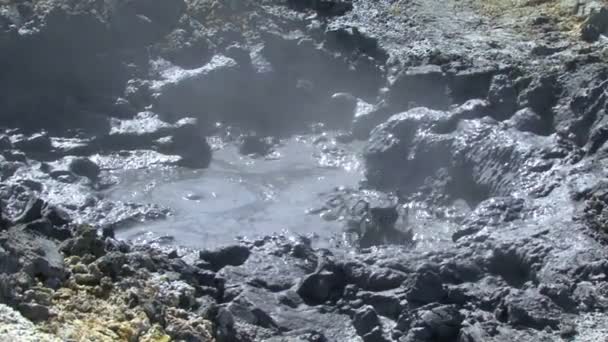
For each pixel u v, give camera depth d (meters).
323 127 18.80
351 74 19.33
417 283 13.00
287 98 19.25
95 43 19.19
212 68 18.89
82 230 12.48
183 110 18.73
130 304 11.51
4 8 19.31
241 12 20.44
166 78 19.02
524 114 16.75
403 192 16.55
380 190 16.72
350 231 15.66
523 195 15.06
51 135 18.00
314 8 20.84
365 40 19.58
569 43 19.19
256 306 12.86
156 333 11.09
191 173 17.34
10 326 10.12
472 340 12.20
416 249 14.51
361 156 17.77
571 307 12.78
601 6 20.00
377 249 14.77
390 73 18.72
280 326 12.78
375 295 13.16
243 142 18.20
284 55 19.55
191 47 19.59
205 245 15.10
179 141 17.86
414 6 20.89
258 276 13.68
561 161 15.57
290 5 20.95
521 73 17.95
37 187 16.11
